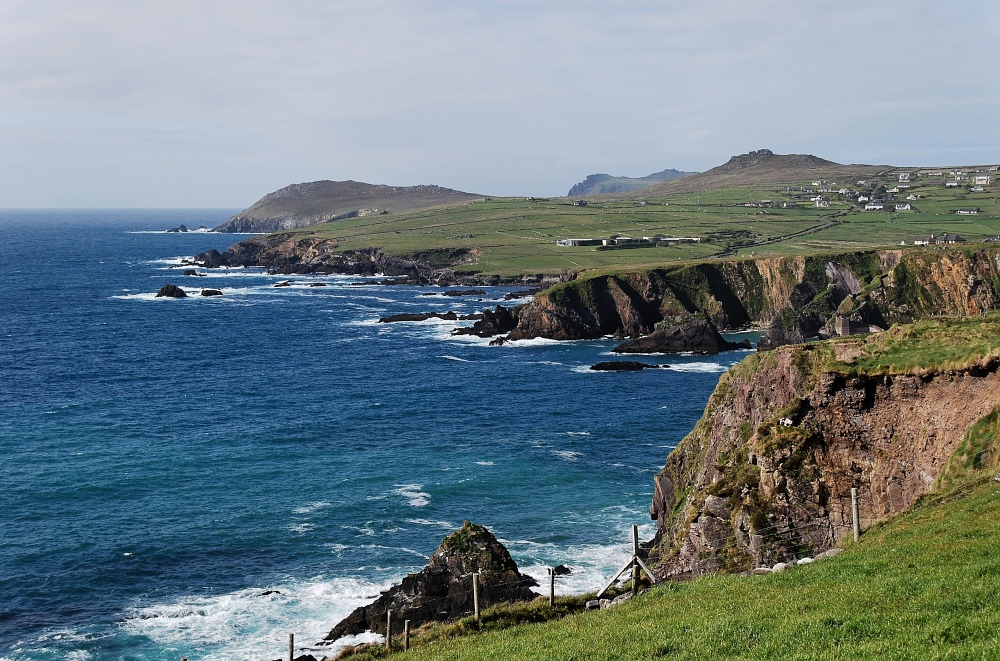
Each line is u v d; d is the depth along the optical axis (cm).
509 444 9819
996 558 2944
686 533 5759
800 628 2697
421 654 3825
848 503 5291
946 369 5291
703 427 7069
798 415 5694
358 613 5712
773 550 5156
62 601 6041
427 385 13200
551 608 4512
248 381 13350
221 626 5719
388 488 8262
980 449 4797
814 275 19962
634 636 3056
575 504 7862
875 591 2888
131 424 10512
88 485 8231
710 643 2762
